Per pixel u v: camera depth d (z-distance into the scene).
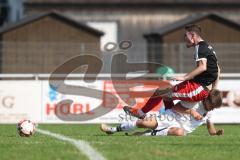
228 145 24.33
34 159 19.62
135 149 22.16
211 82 29.41
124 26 103.38
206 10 104.56
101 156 20.09
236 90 49.25
